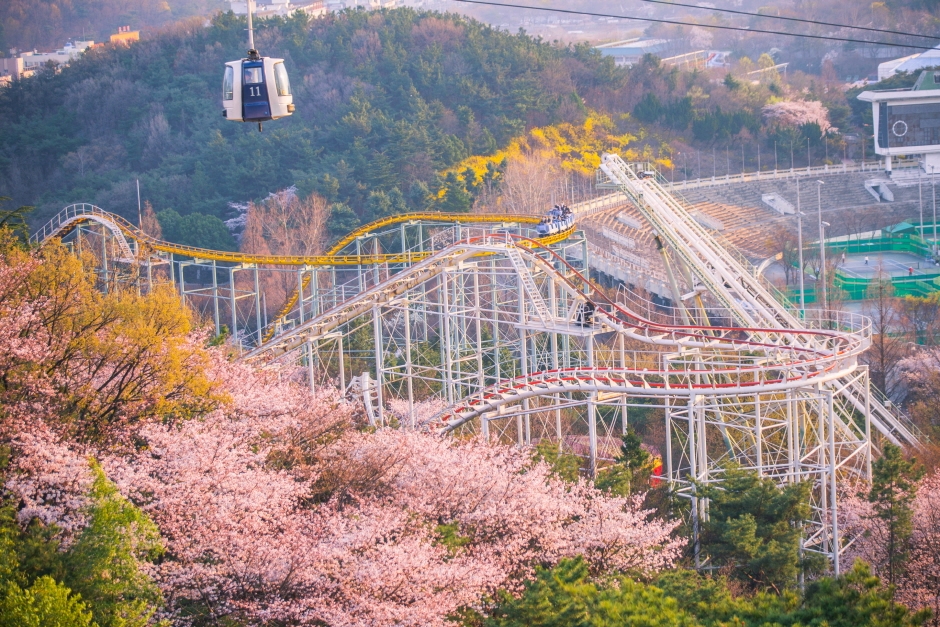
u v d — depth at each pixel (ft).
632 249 454.81
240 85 149.07
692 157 634.43
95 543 113.60
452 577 128.16
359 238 339.36
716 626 107.45
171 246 319.27
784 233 490.49
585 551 150.71
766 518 167.63
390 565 124.67
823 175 590.14
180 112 627.46
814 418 239.09
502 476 155.43
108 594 111.45
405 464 158.40
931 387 291.58
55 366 149.28
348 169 529.45
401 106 606.55
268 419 161.79
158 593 115.44
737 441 250.98
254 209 496.23
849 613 109.70
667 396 188.34
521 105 614.75
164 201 542.98
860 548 183.11
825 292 371.56
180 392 158.71
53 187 598.34
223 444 139.23
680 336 219.20
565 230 305.12
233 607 120.57
